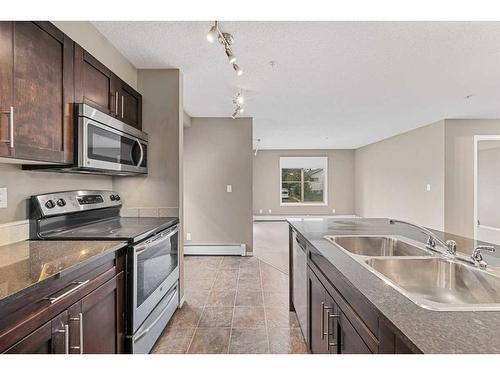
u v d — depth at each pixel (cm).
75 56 172
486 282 120
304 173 960
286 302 290
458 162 497
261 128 577
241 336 224
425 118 490
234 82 315
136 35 217
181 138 285
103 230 198
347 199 941
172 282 250
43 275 108
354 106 414
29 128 135
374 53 248
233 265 423
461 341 66
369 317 93
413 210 594
